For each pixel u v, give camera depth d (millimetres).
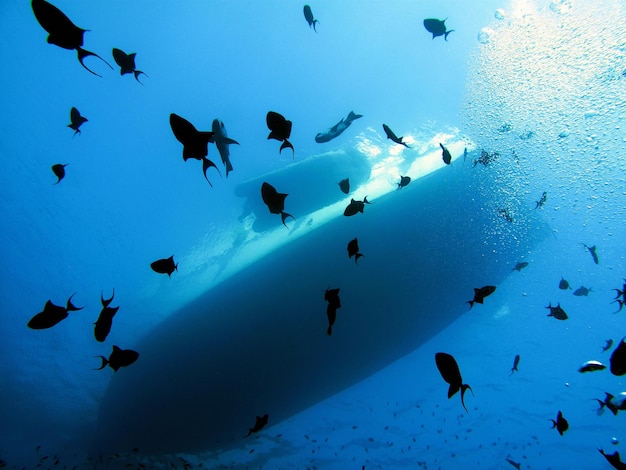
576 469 6352
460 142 7363
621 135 6898
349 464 6422
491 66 7836
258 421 3285
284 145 2041
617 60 6785
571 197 7273
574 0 7137
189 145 1733
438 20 3119
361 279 5875
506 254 6633
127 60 2471
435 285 6266
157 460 6078
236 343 5859
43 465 5887
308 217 6648
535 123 7215
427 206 6215
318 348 5980
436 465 6441
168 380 6012
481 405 7324
